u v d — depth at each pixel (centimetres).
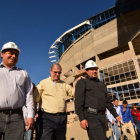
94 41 3553
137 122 788
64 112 330
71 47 4444
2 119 220
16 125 227
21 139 224
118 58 2773
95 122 292
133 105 838
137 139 692
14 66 250
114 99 677
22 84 246
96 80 338
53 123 311
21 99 242
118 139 595
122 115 676
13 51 249
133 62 2552
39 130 314
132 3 1644
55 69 340
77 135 903
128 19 2641
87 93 314
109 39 3203
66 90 348
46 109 317
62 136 321
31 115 242
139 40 2698
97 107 304
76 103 304
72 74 3972
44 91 332
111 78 3394
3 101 222
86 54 3744
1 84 227
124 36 2850
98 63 3047
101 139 279
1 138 222
